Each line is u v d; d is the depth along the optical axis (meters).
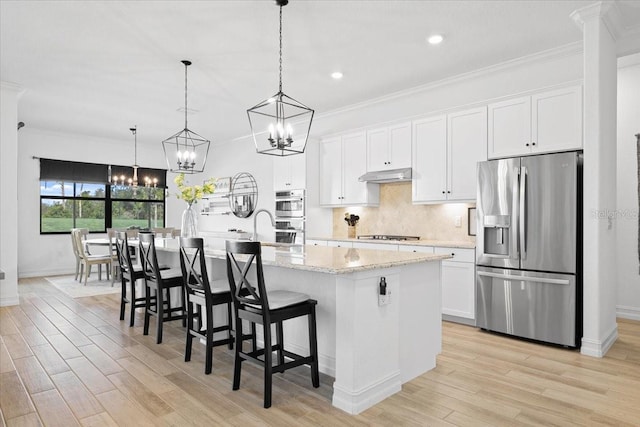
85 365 2.99
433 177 4.76
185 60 4.11
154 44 3.73
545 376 2.79
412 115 5.15
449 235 4.98
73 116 6.34
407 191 5.43
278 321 2.43
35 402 2.39
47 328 4.00
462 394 2.51
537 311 3.54
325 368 2.81
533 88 4.12
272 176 7.25
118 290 6.04
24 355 3.20
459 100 4.70
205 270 2.83
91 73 4.46
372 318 2.40
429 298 2.97
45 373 2.83
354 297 2.28
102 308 4.88
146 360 3.10
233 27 3.41
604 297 3.31
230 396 2.48
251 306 2.52
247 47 3.80
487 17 3.28
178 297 4.49
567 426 2.12
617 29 3.43
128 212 8.45
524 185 3.62
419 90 4.97
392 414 2.26
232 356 3.21
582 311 3.45
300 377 2.78
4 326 4.06
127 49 3.84
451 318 4.32
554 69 3.97
